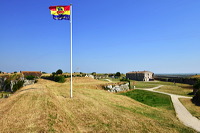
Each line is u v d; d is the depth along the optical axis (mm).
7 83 61781
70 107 17141
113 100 25719
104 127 12953
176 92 46344
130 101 28078
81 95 25141
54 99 18859
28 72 91125
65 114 14320
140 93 45062
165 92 46625
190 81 69938
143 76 105688
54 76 59438
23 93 21734
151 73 108500
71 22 20516
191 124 17422
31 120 11844
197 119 19562
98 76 92938
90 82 51875
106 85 46031
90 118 14680
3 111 14508
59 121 12242
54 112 14016
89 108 17828
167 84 73438
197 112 23312
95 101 22031
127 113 18328
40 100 17625
